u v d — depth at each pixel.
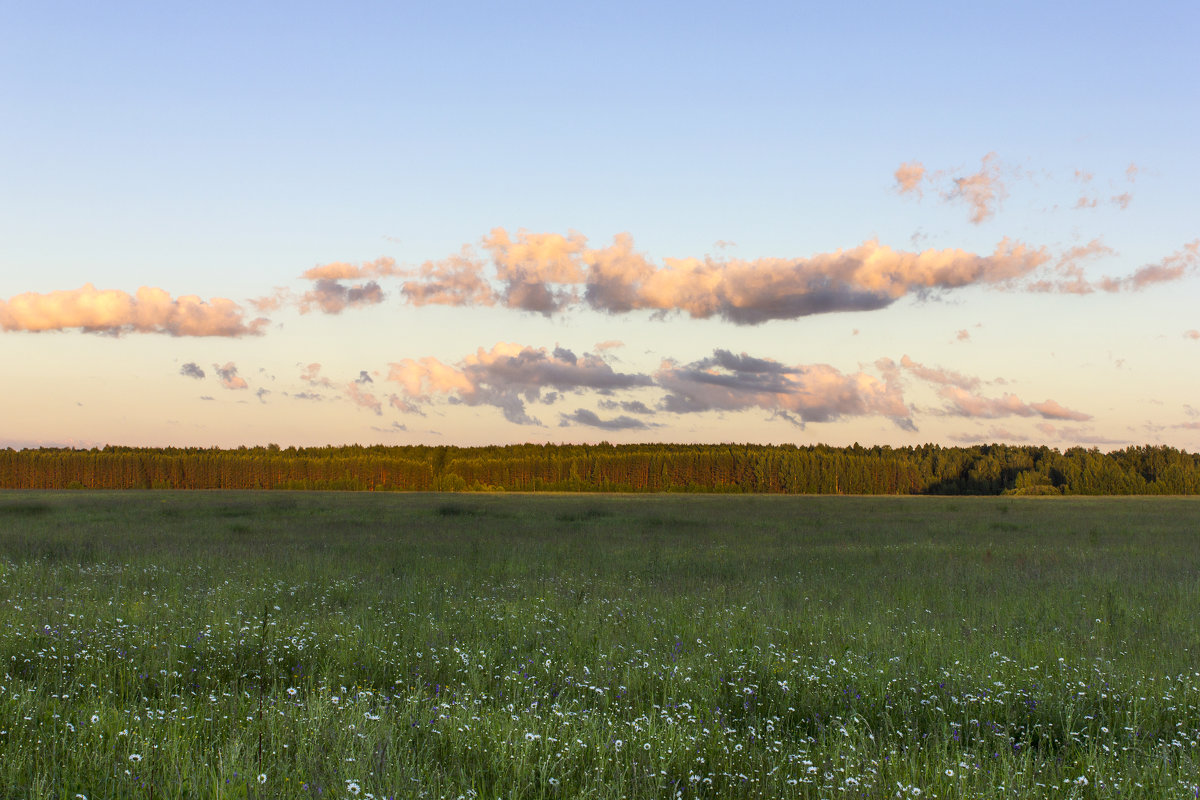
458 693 7.17
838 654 9.11
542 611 11.95
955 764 5.46
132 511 39.88
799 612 12.05
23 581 13.70
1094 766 5.54
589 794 4.82
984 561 21.22
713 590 14.75
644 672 8.20
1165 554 22.89
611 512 47.06
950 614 12.30
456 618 11.16
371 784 4.80
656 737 5.81
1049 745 6.34
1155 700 7.38
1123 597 14.12
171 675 7.51
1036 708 7.19
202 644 8.85
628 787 5.05
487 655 8.73
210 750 5.19
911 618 11.88
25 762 4.94
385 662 8.39
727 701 7.37
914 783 5.15
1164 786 5.22
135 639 8.97
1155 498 91.06
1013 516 46.00
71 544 21.44
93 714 5.86
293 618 10.71
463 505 52.22
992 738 6.38
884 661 8.69
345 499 62.34
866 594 14.45
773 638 10.11
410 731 5.97
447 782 4.95
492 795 4.88
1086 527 36.12
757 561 20.53
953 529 34.72
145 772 4.82
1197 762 5.71
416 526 32.66
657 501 69.12
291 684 7.78
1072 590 15.22
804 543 27.64
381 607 12.05
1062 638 10.45
